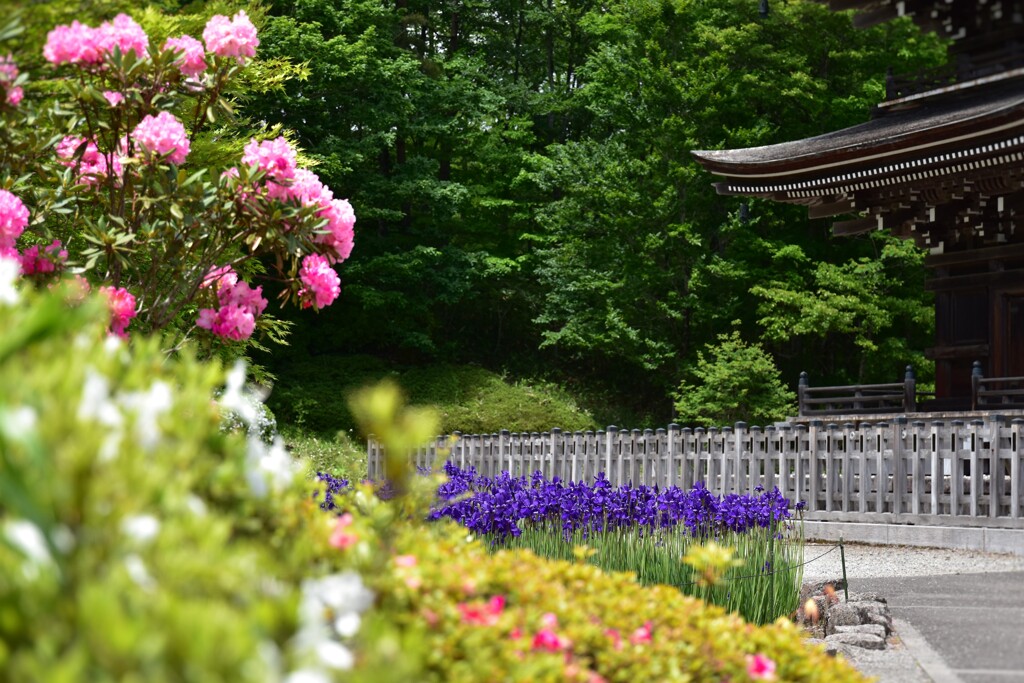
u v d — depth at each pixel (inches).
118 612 73.5
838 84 1273.4
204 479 113.7
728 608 280.7
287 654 83.0
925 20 790.5
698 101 1200.8
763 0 1113.4
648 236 1188.5
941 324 783.7
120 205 270.2
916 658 250.1
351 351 1369.3
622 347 1242.6
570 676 121.9
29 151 254.7
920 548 505.0
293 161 269.4
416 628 111.8
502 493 332.8
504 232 1497.3
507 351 1471.5
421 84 1316.4
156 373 122.2
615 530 329.4
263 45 1170.0
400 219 1375.5
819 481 568.1
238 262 276.1
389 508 152.6
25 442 83.2
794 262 1227.9
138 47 244.8
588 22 1389.0
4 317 119.2
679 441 628.4
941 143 646.5
